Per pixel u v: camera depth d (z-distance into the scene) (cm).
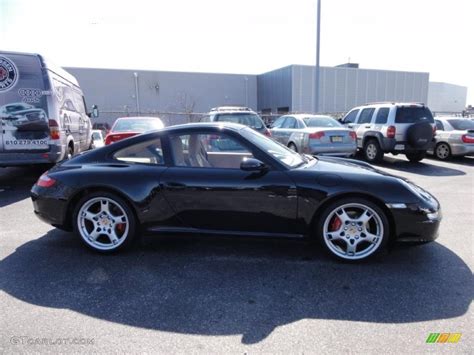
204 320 256
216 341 233
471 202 587
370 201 338
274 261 356
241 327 248
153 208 361
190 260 359
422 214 332
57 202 371
